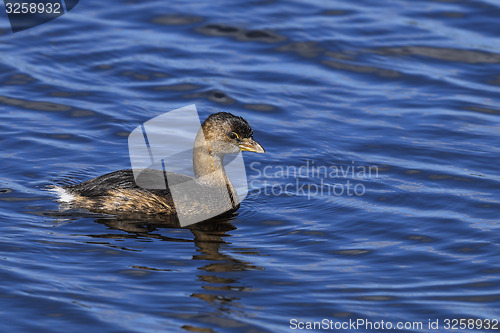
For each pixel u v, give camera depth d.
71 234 12.88
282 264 12.15
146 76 19.41
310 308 10.88
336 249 12.69
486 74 19.69
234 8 22.66
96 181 14.14
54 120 17.36
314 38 21.11
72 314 10.48
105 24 21.64
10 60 19.73
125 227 13.26
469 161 15.90
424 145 16.58
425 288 11.48
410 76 19.64
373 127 17.39
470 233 13.16
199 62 20.03
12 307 10.60
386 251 12.63
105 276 11.55
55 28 21.31
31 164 15.38
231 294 11.19
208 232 13.23
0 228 12.84
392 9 22.80
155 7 22.58
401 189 14.84
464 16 22.28
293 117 17.84
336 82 19.39
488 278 11.77
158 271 11.77
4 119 17.22
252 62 20.14
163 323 10.38
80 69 19.61
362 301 11.09
